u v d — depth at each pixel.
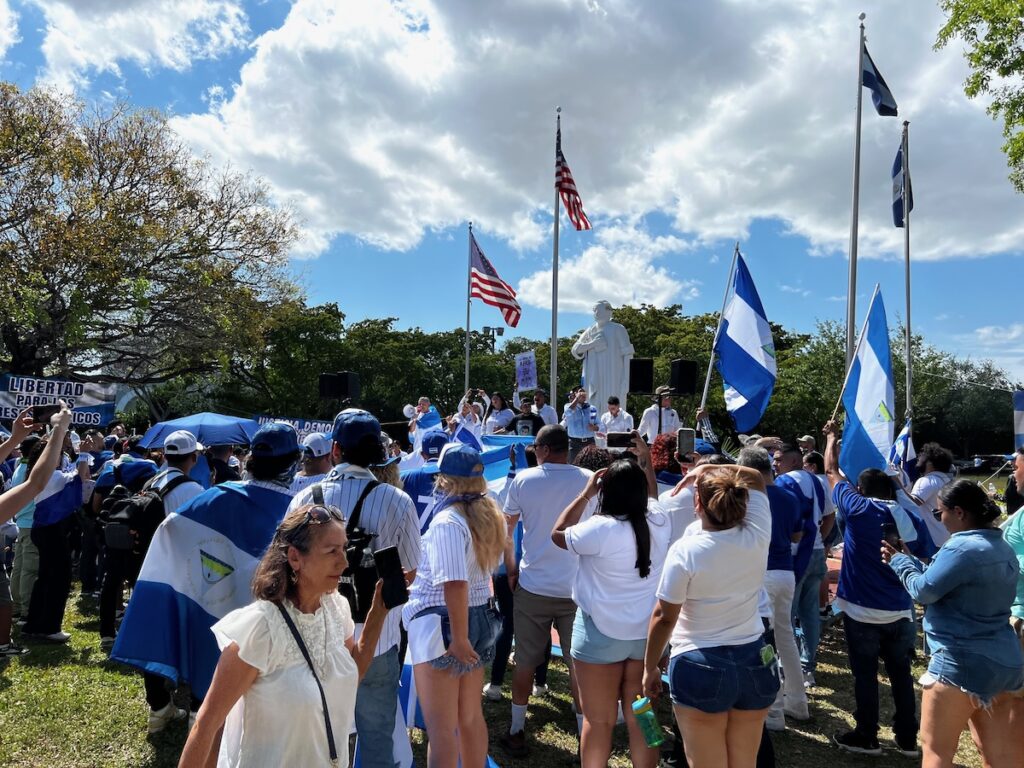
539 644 4.71
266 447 3.82
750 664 3.17
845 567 4.95
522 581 4.73
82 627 7.36
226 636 2.11
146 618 3.67
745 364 8.17
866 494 5.07
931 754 3.70
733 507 3.19
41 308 21.81
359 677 2.58
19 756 4.43
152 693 4.70
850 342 14.18
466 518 3.56
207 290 25.14
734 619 3.22
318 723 2.15
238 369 38.12
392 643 3.31
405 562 3.28
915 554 5.87
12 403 14.77
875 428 7.31
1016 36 13.95
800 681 5.44
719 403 40.72
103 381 26.25
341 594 2.72
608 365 14.91
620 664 3.72
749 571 3.21
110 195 23.45
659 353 46.84
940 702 3.67
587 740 3.69
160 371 28.28
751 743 3.23
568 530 3.74
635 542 3.68
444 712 3.42
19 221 22.25
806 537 5.82
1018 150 14.43
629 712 3.70
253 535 3.71
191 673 3.64
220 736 2.49
